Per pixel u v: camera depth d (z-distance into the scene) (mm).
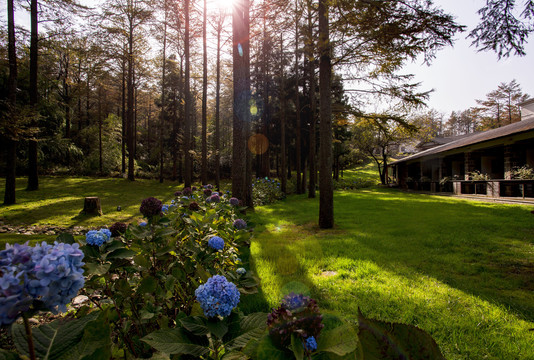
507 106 41000
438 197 17375
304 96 26016
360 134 33125
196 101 30266
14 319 668
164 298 1814
